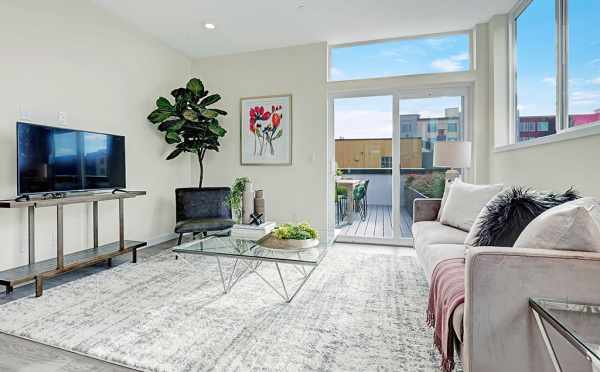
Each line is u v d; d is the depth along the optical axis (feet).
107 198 10.14
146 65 13.43
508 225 5.49
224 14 11.66
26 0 9.16
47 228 9.87
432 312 5.70
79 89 10.66
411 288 8.57
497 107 11.81
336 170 14.75
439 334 4.83
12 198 8.81
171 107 13.60
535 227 4.22
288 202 14.88
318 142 14.37
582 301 3.57
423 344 5.81
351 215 14.60
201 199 13.79
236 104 15.56
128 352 5.54
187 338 5.99
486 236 5.72
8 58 8.77
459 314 4.13
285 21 12.19
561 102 8.11
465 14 11.67
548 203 5.46
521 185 9.57
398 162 13.88
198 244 8.59
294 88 14.65
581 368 3.62
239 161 15.61
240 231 9.88
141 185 13.32
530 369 3.71
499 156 11.44
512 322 3.73
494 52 11.81
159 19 12.12
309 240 7.80
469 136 13.07
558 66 8.21
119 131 12.21
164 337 6.03
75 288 8.55
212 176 16.03
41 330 6.28
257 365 5.18
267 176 15.19
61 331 6.24
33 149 8.58
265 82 15.07
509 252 3.77
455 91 13.26
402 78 13.30
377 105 14.14
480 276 3.80
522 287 3.70
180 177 15.71
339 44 14.38
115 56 12.00
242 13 11.57
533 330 3.69
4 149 8.73
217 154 15.94
